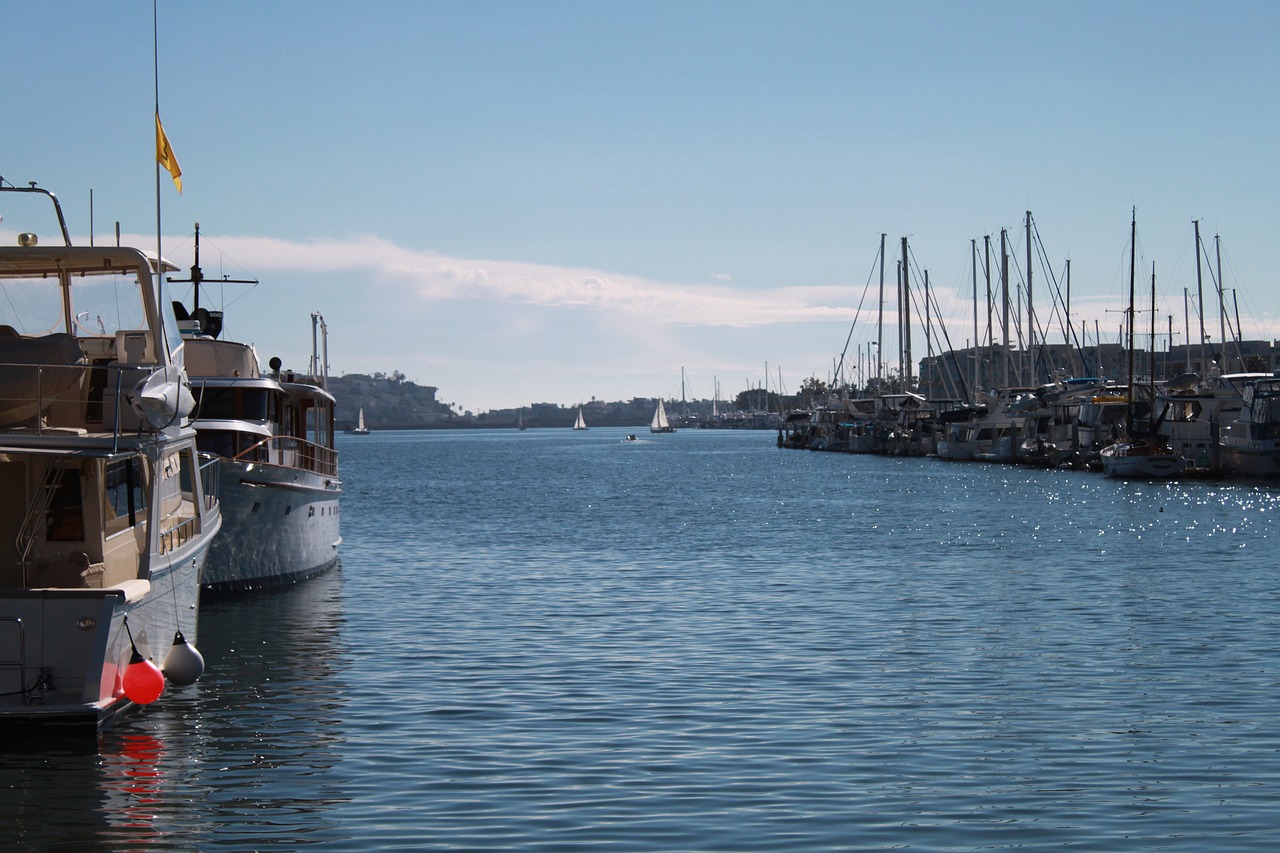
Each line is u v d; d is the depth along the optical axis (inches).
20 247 751.7
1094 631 1075.3
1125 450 3511.3
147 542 756.0
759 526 2182.6
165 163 865.5
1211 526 2089.1
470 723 765.9
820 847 553.3
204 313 1445.6
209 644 1030.4
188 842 566.3
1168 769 668.1
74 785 643.5
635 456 6663.4
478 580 1430.9
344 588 1359.5
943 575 1467.8
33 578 747.4
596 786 637.9
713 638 1048.8
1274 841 560.7
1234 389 3646.7
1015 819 589.9
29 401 737.6
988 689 854.5
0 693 687.1
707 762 679.7
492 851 548.7
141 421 744.3
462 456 7126.0
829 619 1145.4
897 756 690.8
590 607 1222.3
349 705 813.9
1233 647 998.4
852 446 6200.8
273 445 1369.3
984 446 4904.0
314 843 561.9
